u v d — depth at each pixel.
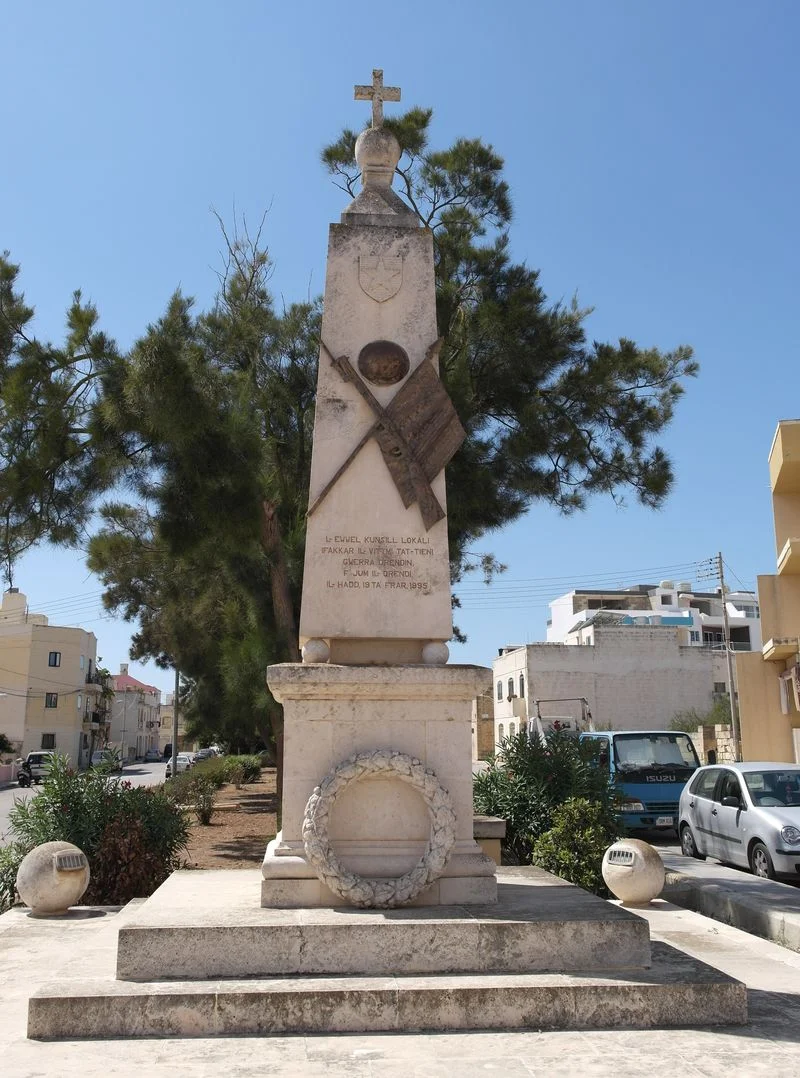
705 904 9.77
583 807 10.09
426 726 6.56
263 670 13.95
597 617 52.62
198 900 6.33
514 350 13.64
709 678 45.66
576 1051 4.74
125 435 12.52
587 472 14.66
